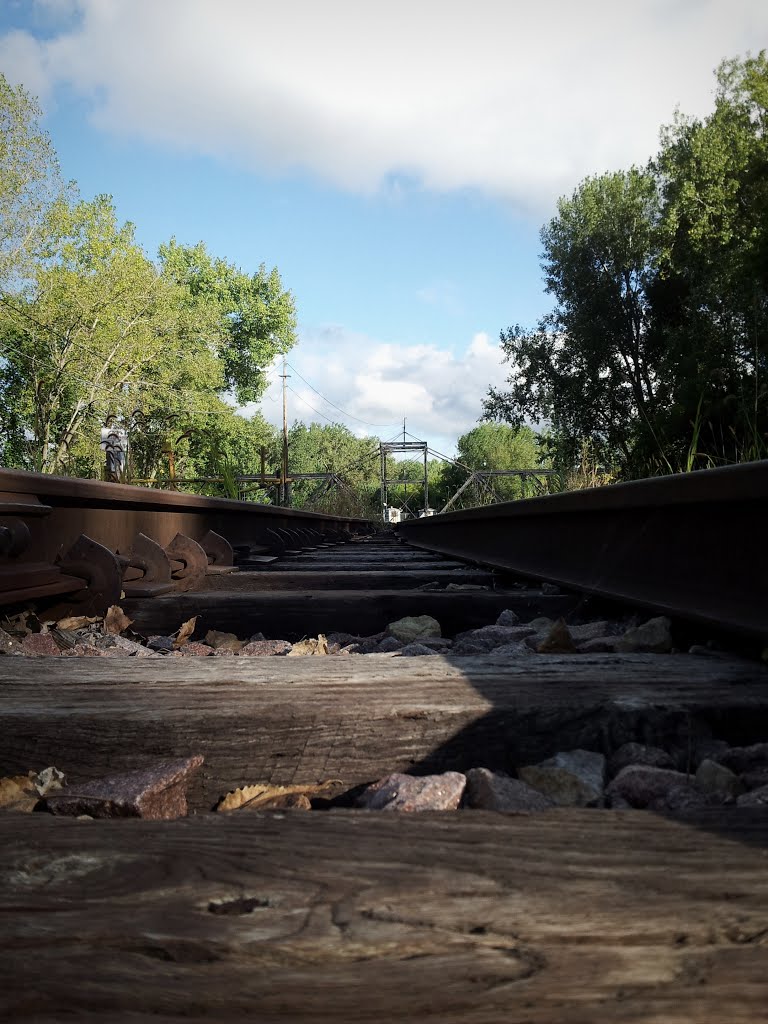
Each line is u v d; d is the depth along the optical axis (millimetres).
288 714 1471
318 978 648
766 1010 607
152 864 859
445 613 3455
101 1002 624
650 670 1795
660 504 2648
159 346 40812
